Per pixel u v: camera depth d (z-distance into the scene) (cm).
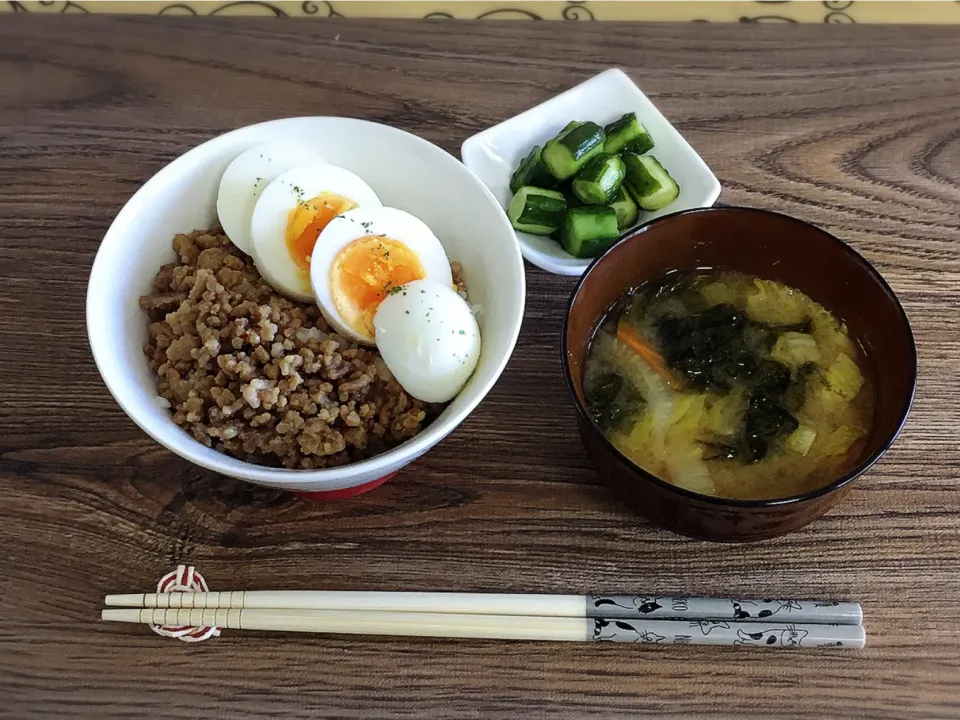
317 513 26
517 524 26
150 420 22
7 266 31
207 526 26
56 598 25
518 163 33
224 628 25
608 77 34
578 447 28
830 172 33
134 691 24
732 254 28
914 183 33
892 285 31
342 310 26
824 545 26
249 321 26
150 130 35
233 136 28
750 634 24
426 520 26
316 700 24
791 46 37
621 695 24
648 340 28
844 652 24
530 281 31
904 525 26
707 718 23
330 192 28
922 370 29
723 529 24
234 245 28
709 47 37
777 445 25
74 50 37
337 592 25
